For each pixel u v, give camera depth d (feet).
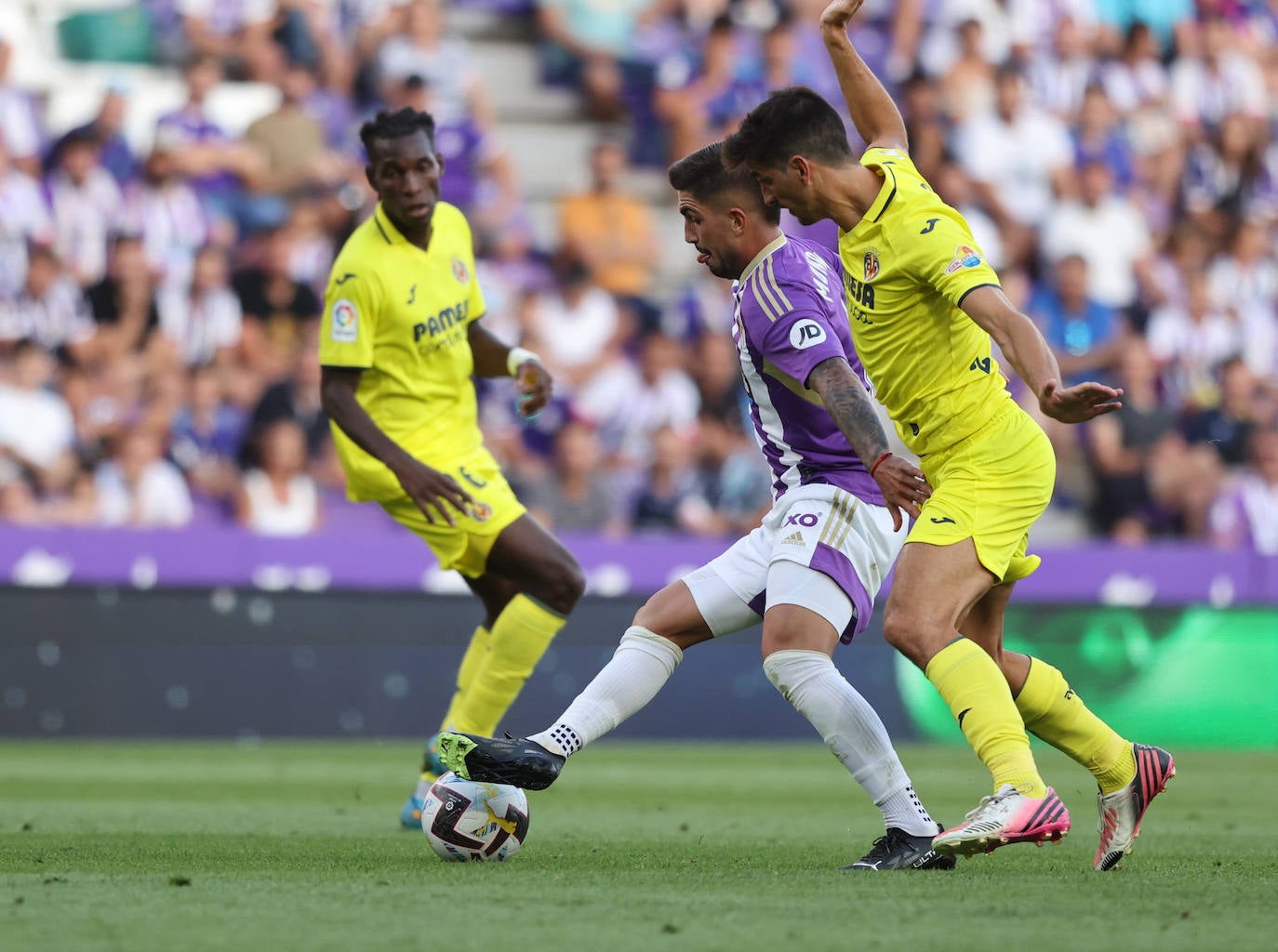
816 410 44.24
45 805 70.13
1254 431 149.18
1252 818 68.28
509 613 62.23
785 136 42.65
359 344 61.36
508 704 62.80
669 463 137.18
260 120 139.33
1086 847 53.78
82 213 131.23
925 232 41.19
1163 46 166.09
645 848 51.19
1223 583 134.51
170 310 130.62
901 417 43.73
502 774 42.96
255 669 120.26
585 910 33.22
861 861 43.19
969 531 41.52
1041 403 37.99
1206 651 133.69
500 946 28.25
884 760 43.04
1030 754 40.11
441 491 58.95
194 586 119.44
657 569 126.21
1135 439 145.18
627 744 128.16
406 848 50.34
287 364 131.54
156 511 125.70
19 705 116.47
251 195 136.87
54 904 34.27
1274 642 134.72
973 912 33.04
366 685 121.80
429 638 122.93
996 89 158.61
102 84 139.85
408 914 32.65
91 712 117.70
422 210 61.52
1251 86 167.94
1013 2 162.61
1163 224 159.12
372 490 63.26
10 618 116.16
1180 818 68.28
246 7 143.54
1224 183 163.63
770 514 45.55
